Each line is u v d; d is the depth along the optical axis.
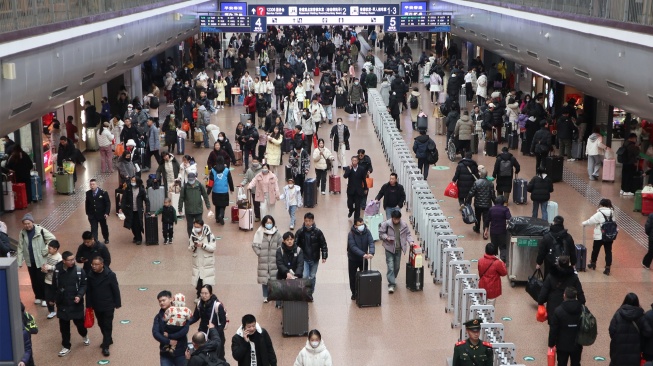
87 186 23.58
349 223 19.81
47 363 12.69
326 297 15.27
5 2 12.55
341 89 37.03
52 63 14.70
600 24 16.95
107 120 30.05
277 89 35.47
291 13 41.06
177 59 48.00
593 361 12.81
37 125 22.80
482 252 17.69
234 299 15.13
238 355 10.42
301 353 10.65
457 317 13.73
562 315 11.53
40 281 14.73
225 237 18.81
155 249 18.03
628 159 21.73
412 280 15.42
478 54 45.94
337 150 25.11
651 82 14.53
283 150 27.31
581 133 26.19
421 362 12.62
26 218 14.51
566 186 23.11
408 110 35.47
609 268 16.36
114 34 19.66
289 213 19.22
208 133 28.61
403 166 21.52
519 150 27.95
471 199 19.72
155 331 11.19
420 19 40.16
